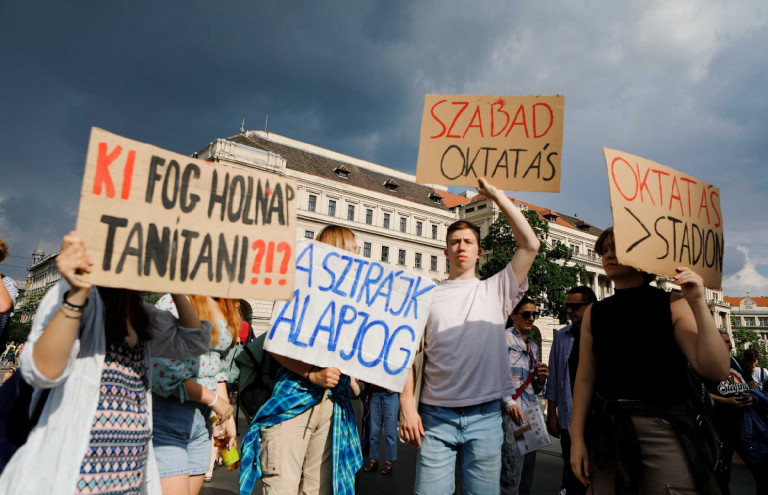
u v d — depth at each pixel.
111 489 1.70
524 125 2.94
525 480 4.12
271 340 2.71
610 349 2.22
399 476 5.78
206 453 2.85
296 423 2.72
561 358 4.22
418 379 2.89
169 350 2.15
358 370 2.79
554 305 28.41
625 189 2.30
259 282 2.04
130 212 1.78
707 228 2.53
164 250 1.83
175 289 1.83
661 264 2.27
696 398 2.07
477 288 2.93
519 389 3.86
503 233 28.61
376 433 6.02
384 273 2.98
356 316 2.88
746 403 4.14
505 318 2.86
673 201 2.43
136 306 1.91
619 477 2.05
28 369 1.50
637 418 2.06
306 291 2.84
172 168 1.92
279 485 2.61
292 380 2.80
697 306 1.99
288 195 2.19
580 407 2.37
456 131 3.01
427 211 44.00
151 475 1.95
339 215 38.84
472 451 2.64
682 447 1.97
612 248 2.38
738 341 75.25
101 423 1.71
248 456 2.71
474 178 2.91
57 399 1.64
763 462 4.09
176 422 2.55
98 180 1.73
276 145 41.06
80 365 1.68
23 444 1.65
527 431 3.70
